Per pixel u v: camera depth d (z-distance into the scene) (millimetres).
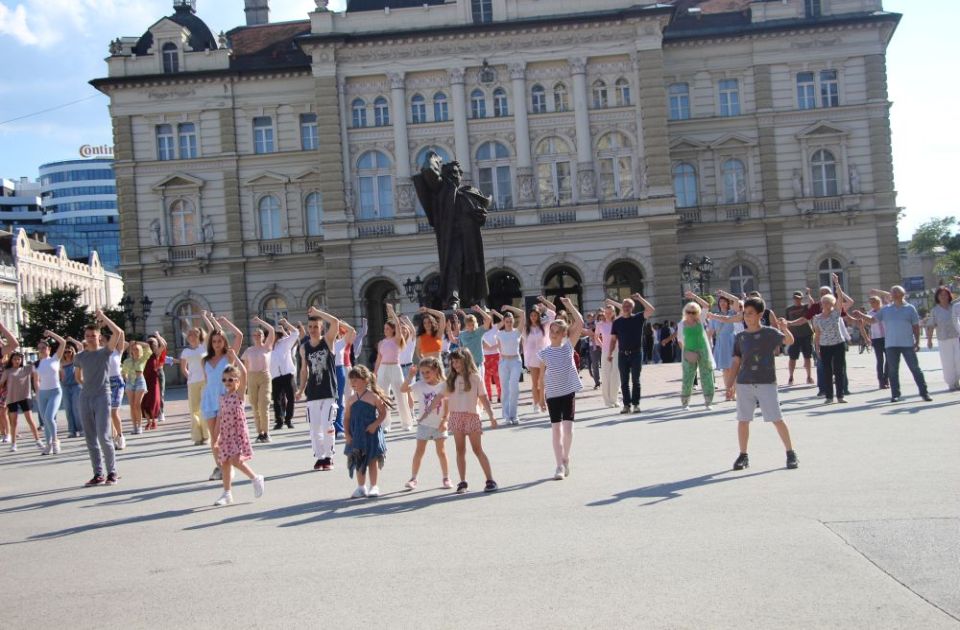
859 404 21531
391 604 8250
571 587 8445
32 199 194750
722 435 17734
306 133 59250
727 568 8742
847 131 57000
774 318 23562
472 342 24891
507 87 55062
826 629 7078
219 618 8148
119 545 11383
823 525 10102
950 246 136375
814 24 56719
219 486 15625
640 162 54250
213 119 59062
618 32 54344
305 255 58719
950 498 11062
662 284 53344
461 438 13438
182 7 62781
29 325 69438
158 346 28828
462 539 10531
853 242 57156
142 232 59312
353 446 13500
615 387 24859
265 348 22156
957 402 20609
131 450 22406
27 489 16672
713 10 60281
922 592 7797
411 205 54719
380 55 55125
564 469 14156
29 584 9758
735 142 57688
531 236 54000
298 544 10805
